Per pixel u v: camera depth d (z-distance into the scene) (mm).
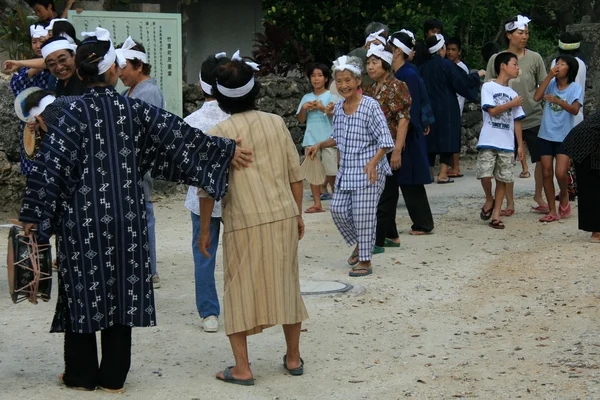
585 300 7133
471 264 8500
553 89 10273
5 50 12398
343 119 7984
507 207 10797
